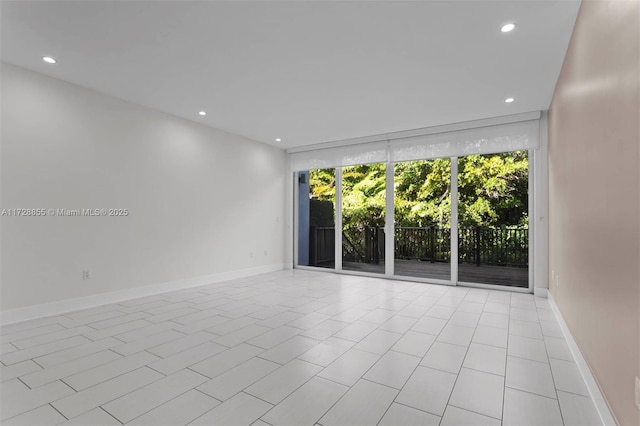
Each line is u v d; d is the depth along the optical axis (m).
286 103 4.11
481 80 3.38
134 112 4.18
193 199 4.92
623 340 1.43
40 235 3.35
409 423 1.64
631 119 1.33
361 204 6.41
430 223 5.89
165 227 4.54
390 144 5.50
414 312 3.58
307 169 6.48
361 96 3.86
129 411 1.74
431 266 6.11
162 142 4.50
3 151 3.11
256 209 6.05
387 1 2.18
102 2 2.20
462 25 2.44
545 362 2.34
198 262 4.99
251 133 5.55
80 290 3.66
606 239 1.68
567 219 2.81
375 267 6.30
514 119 4.43
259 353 2.49
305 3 2.20
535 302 4.01
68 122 3.56
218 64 3.10
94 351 2.51
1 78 3.09
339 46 2.76
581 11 2.18
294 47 2.79
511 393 1.93
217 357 2.42
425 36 2.60
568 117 2.74
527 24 2.42
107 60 3.04
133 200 4.16
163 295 4.36
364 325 3.14
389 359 2.39
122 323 3.18
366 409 1.76
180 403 1.82
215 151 5.26
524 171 5.04
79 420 1.66
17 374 2.14
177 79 3.45
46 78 3.39
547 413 1.73
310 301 4.05
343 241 6.61
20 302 3.21
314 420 1.67
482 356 2.44
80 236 3.66
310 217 7.05
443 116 4.55
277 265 6.54
